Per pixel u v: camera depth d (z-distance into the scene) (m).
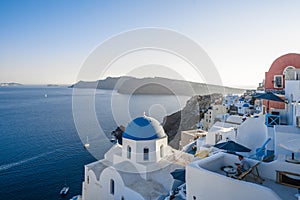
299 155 7.15
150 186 12.70
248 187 4.94
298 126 8.41
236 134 13.13
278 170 6.31
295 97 10.08
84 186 16.94
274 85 13.13
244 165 6.67
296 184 5.85
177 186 12.66
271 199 4.59
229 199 5.25
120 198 13.32
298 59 11.91
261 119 11.08
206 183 5.77
